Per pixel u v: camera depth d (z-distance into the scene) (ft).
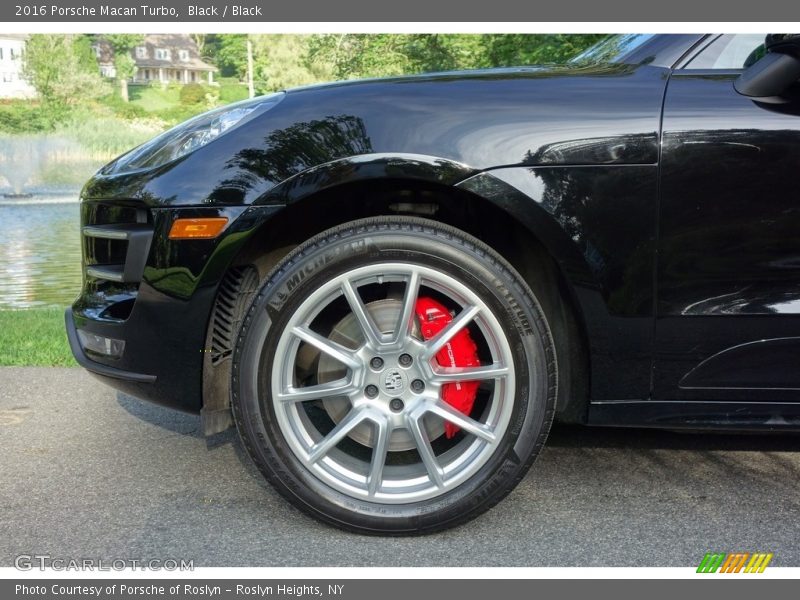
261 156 6.25
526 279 7.07
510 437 6.35
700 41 6.59
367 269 6.27
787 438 8.81
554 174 6.08
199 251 6.27
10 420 9.72
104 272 6.82
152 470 8.03
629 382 6.40
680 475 7.79
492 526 6.75
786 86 6.02
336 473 6.56
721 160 6.04
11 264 19.52
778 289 6.15
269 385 6.35
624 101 6.21
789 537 6.49
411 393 6.43
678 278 6.16
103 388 11.21
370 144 6.13
